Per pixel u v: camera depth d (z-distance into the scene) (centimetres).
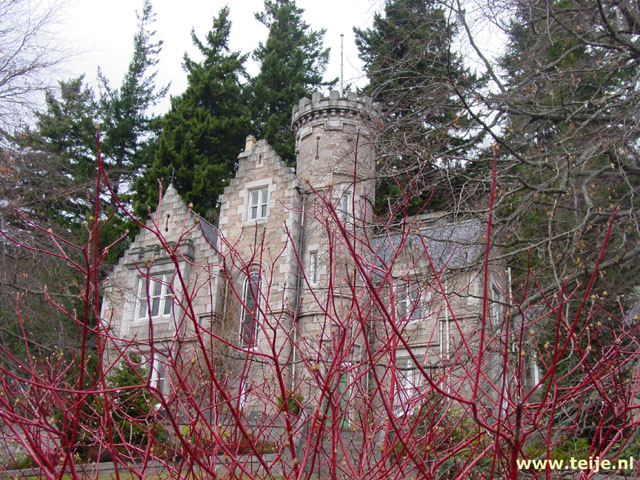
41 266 1727
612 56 1279
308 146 2700
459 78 1304
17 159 1722
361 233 1188
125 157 4100
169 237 2695
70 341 1623
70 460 343
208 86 4050
